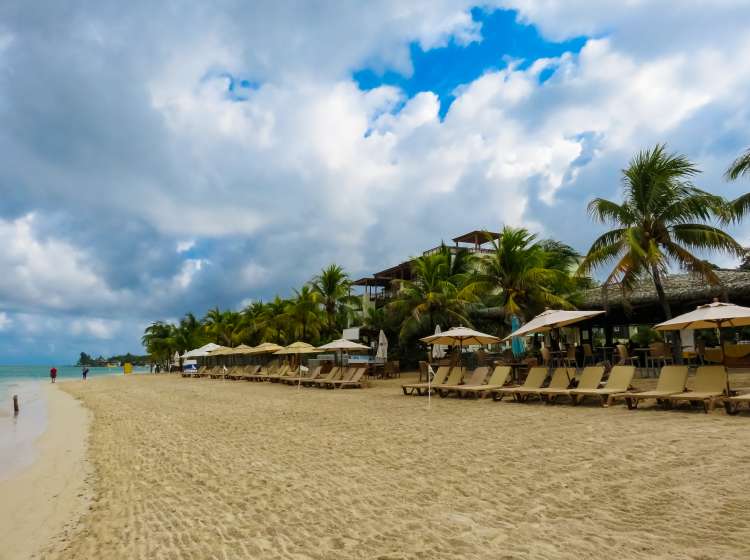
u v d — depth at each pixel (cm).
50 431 1409
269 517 503
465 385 1502
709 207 1484
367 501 531
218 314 5572
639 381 1466
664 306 1545
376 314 3662
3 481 820
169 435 1066
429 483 583
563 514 456
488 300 2766
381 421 1075
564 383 1245
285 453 798
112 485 709
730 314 966
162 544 456
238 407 1519
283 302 4347
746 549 359
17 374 10525
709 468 566
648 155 1568
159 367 7494
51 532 541
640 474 562
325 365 2712
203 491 620
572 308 1991
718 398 912
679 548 368
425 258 2755
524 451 711
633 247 1492
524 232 1955
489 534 420
